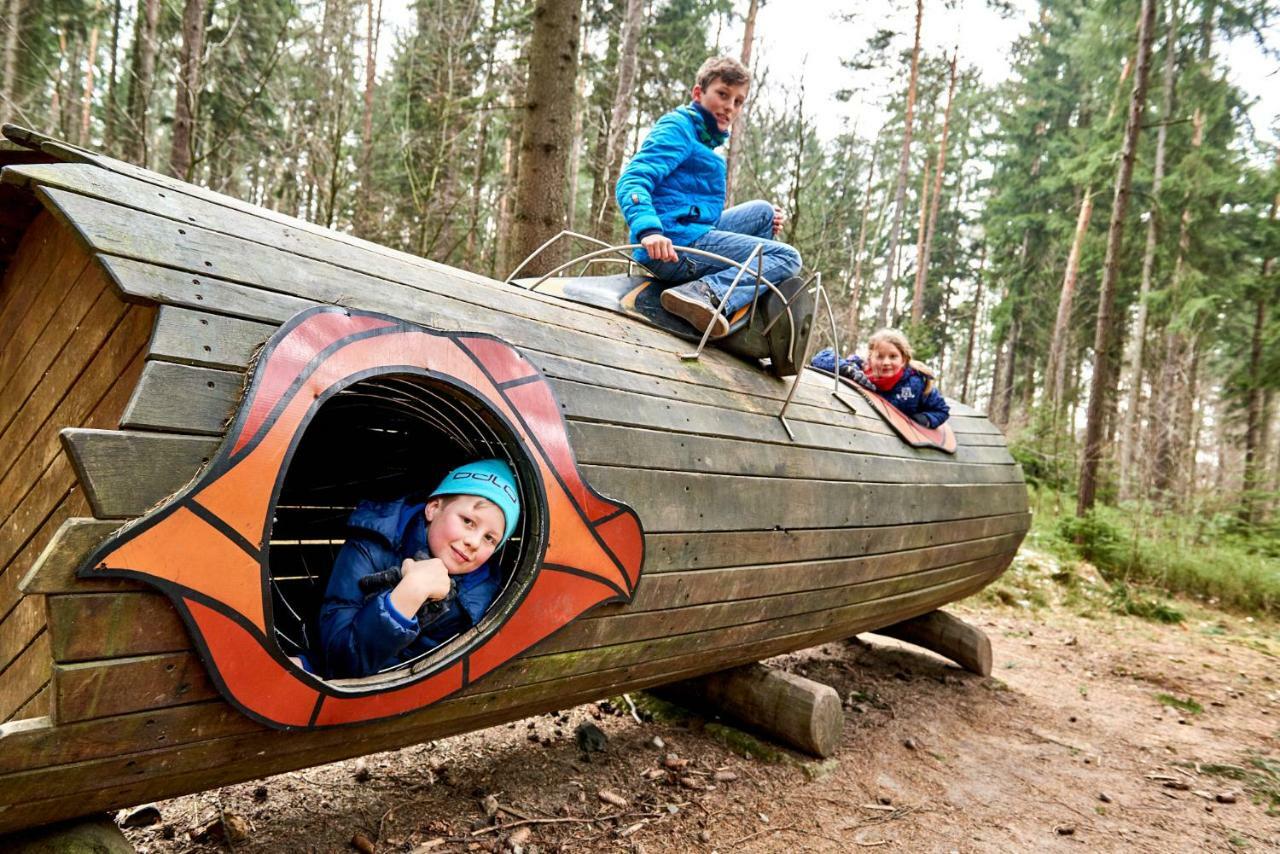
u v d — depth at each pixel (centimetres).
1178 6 1633
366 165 990
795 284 296
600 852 237
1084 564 848
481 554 179
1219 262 1617
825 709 320
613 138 1064
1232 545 993
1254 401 1661
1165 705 470
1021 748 373
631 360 244
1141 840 289
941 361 3178
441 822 242
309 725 153
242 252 152
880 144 2678
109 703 128
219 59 1054
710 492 244
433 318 181
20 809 133
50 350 168
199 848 217
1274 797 338
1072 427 1491
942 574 407
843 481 311
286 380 140
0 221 184
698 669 291
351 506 260
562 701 235
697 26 1672
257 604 137
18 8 952
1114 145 1669
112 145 882
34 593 116
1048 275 2300
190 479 129
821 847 257
